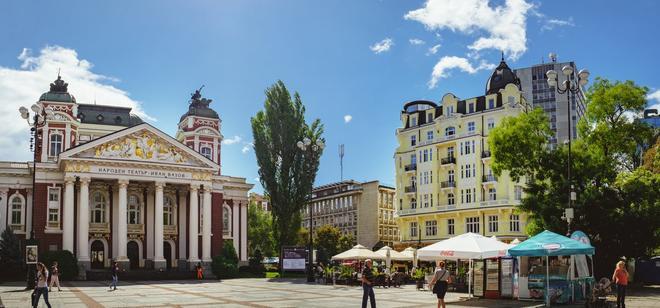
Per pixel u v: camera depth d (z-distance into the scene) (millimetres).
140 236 67125
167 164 64562
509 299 29969
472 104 79312
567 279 28000
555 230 41219
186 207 70000
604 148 44156
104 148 62219
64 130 68562
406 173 86438
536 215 43188
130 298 33656
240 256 74750
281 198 65375
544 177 43594
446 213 78812
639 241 41156
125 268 61000
